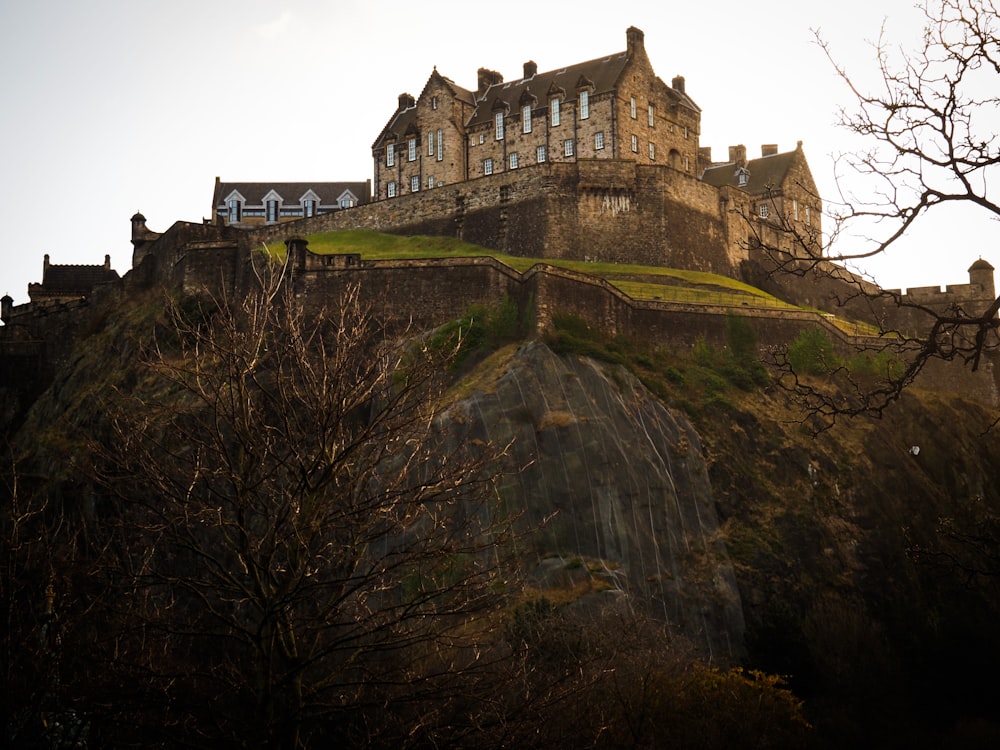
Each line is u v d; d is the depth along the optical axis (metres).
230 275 78.56
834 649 57.44
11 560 23.81
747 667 55.56
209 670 21.86
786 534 64.50
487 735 20.94
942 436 75.38
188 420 29.28
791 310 79.38
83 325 88.31
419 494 23.33
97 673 21.02
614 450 62.62
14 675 22.28
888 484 69.81
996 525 65.25
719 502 64.94
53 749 22.55
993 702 56.28
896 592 64.12
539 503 59.06
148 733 19.72
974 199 16.30
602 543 59.25
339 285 71.81
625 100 101.75
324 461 21.98
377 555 37.56
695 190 94.38
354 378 24.28
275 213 141.38
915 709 55.84
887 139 16.81
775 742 46.28
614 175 90.62
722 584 60.75
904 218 16.59
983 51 16.58
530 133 105.44
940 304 94.31
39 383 88.38
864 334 83.19
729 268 95.94
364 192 143.75
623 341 72.19
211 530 34.88
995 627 59.97
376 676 21.78
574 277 70.88
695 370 73.25
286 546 21.28
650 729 38.09
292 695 19.84
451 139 109.12
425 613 21.80
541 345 66.62
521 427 61.69
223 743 20.17
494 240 91.31
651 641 48.75
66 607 22.72
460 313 71.19
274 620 20.03
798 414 72.12
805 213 119.00
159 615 21.64
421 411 26.73
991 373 84.19
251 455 21.64
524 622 41.34
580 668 26.75
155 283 85.75
